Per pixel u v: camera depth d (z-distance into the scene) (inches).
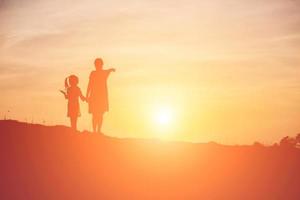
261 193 619.8
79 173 603.8
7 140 660.1
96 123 713.6
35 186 560.7
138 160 668.1
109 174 613.6
